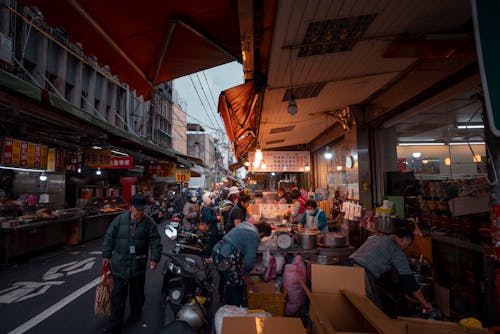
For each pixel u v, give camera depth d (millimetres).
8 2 9344
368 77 5020
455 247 4152
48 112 6145
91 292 5309
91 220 10648
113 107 17422
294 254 4758
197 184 41281
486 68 1507
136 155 13000
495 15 1496
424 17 3217
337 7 2992
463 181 4105
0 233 7238
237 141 8148
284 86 5188
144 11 3102
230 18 3410
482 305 3660
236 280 3730
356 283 2828
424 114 5156
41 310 4523
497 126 1467
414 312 3592
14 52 9609
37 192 10570
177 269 4066
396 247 3236
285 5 2959
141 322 4121
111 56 3826
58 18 3047
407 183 5598
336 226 8680
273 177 23203
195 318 3490
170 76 4824
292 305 3893
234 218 6070
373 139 6883
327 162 10664
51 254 8539
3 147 7215
